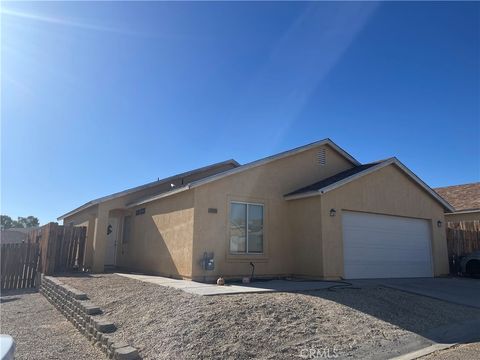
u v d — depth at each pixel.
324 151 16.81
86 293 10.72
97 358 6.82
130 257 18.36
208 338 6.43
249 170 14.29
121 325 7.80
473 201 22.16
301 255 14.33
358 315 8.31
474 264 17.45
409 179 17.12
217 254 13.05
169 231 14.47
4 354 3.08
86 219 20.55
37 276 16.70
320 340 6.75
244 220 13.92
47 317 10.54
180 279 13.05
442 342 7.45
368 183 15.42
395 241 16.19
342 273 13.91
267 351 6.18
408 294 11.20
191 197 13.12
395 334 7.51
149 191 19.09
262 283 12.20
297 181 15.61
